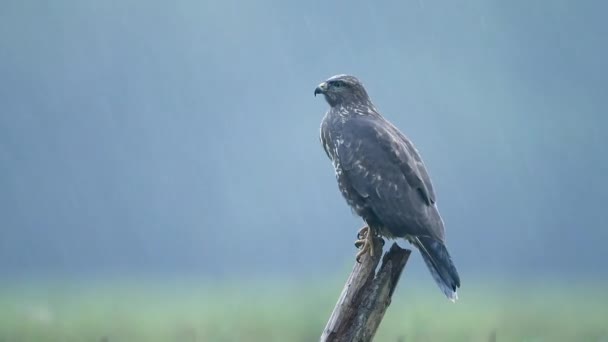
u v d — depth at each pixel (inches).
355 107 496.7
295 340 689.6
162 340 724.7
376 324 377.1
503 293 1374.3
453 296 435.2
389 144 465.7
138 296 1389.0
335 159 481.1
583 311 1009.5
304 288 819.4
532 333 715.4
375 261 380.8
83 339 720.3
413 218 449.7
